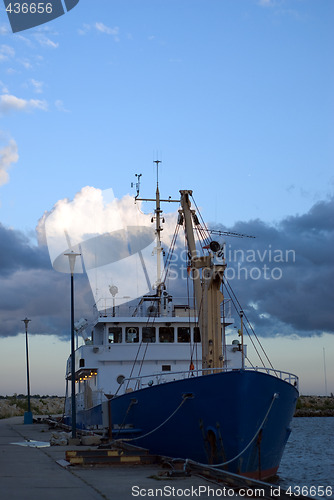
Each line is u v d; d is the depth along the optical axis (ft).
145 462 63.46
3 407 333.83
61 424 143.13
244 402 62.34
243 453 64.03
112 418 84.43
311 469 109.29
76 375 114.01
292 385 70.23
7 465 62.59
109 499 42.04
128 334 101.04
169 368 99.40
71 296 94.17
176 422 69.67
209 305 74.54
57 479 51.78
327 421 351.05
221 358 73.77
